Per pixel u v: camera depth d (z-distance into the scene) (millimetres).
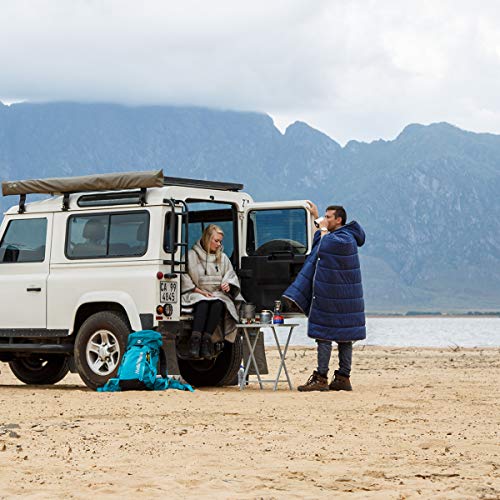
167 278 17250
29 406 14602
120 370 16828
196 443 11047
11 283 18609
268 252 18516
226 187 19031
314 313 17141
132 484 8781
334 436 11609
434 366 27953
